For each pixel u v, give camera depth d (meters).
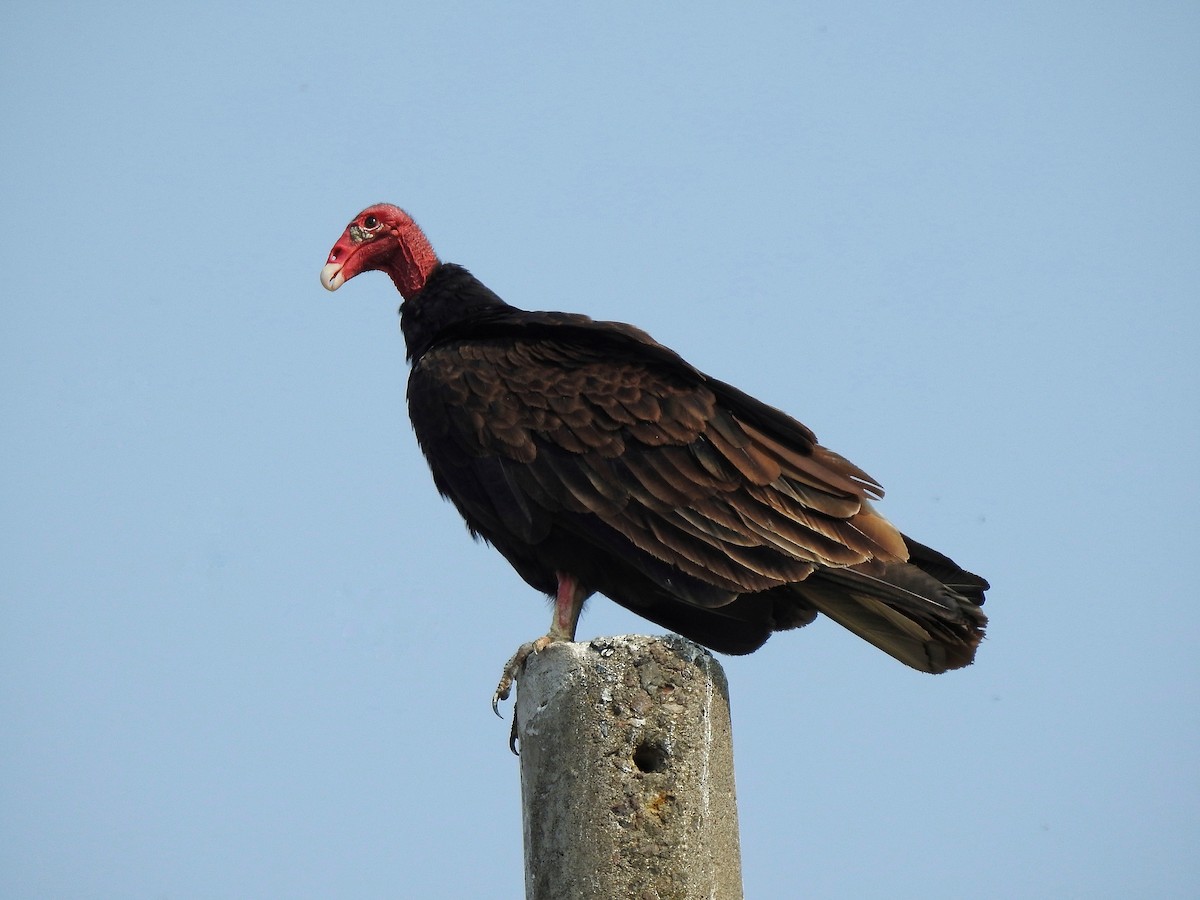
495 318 11.45
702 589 9.98
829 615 10.43
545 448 10.41
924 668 10.41
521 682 8.82
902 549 10.02
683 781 8.14
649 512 10.10
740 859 8.60
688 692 8.25
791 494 10.05
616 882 7.98
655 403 10.32
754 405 10.34
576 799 8.16
